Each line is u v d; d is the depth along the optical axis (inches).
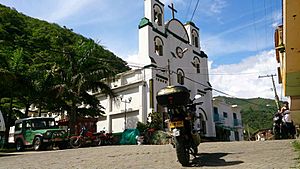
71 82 974.4
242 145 450.0
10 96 1007.0
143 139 965.2
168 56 1336.1
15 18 1756.9
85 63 989.8
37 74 1013.2
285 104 681.0
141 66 1213.7
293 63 426.0
